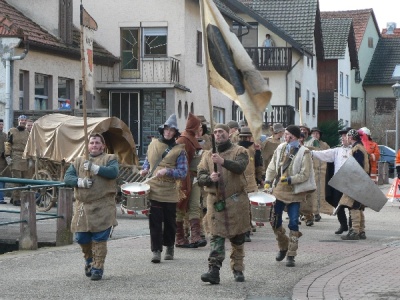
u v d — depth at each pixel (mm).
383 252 14227
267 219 12445
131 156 21906
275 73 53062
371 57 85750
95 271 11086
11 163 22203
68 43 32625
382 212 24094
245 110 10484
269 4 57781
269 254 13773
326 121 59812
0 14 28531
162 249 12836
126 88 35969
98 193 11156
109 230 11164
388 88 84188
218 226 10828
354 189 15906
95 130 20875
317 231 17906
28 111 27578
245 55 10531
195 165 14391
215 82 10688
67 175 11188
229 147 10984
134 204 12617
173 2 36500
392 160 51344
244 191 10969
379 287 10594
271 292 10367
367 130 21938
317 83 64375
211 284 10852
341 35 68062
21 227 14461
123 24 36688
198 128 14562
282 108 52125
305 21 57062
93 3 36875
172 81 35875
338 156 16656
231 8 53406
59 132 21109
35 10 32438
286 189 12602
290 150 12703
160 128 13102
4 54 28203
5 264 12500
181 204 14195
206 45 10680
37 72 30234
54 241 15023
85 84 11570
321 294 10086
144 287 10617
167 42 36625
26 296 9984
